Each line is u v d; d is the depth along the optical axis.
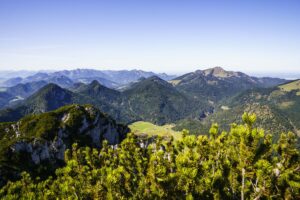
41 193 33.34
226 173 17.25
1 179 94.75
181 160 17.14
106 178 20.73
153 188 17.55
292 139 15.78
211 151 18.38
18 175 102.25
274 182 14.41
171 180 16.98
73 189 23.27
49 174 116.56
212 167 18.08
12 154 111.88
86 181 24.02
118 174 20.27
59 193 27.19
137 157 23.72
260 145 14.47
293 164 15.18
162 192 17.12
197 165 17.31
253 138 13.60
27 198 31.22
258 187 14.81
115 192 19.72
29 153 118.12
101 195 20.64
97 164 28.78
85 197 23.08
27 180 38.25
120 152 27.52
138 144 26.38
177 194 16.80
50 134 139.88
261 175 13.93
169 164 19.44
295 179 14.73
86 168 25.44
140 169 21.61
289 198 14.29
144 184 18.89
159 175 17.34
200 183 16.59
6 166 102.38
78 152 28.83
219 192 16.47
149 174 18.30
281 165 15.10
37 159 119.44
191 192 16.33
